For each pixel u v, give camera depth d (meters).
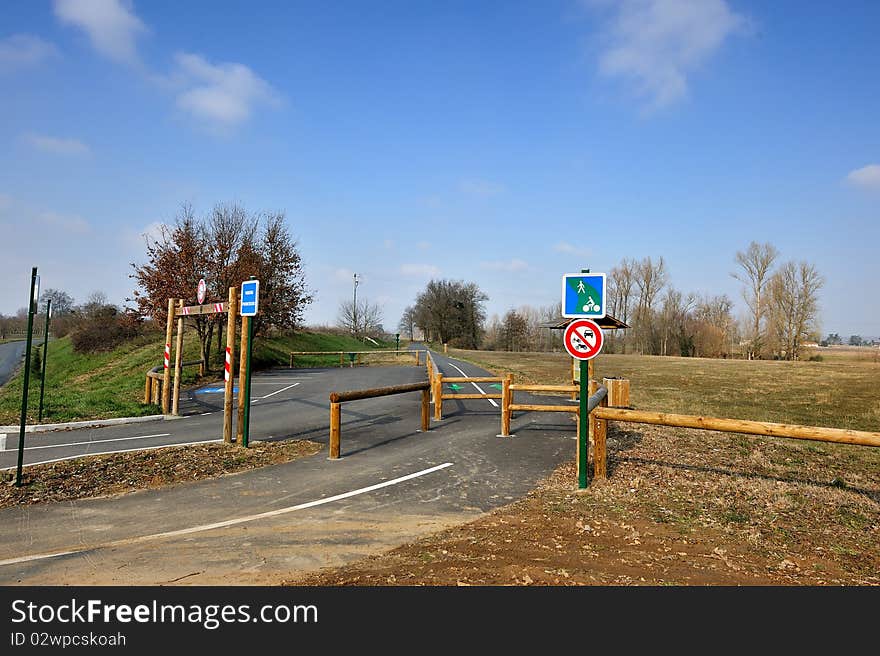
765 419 17.30
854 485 8.62
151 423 13.52
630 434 12.15
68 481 7.89
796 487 7.99
